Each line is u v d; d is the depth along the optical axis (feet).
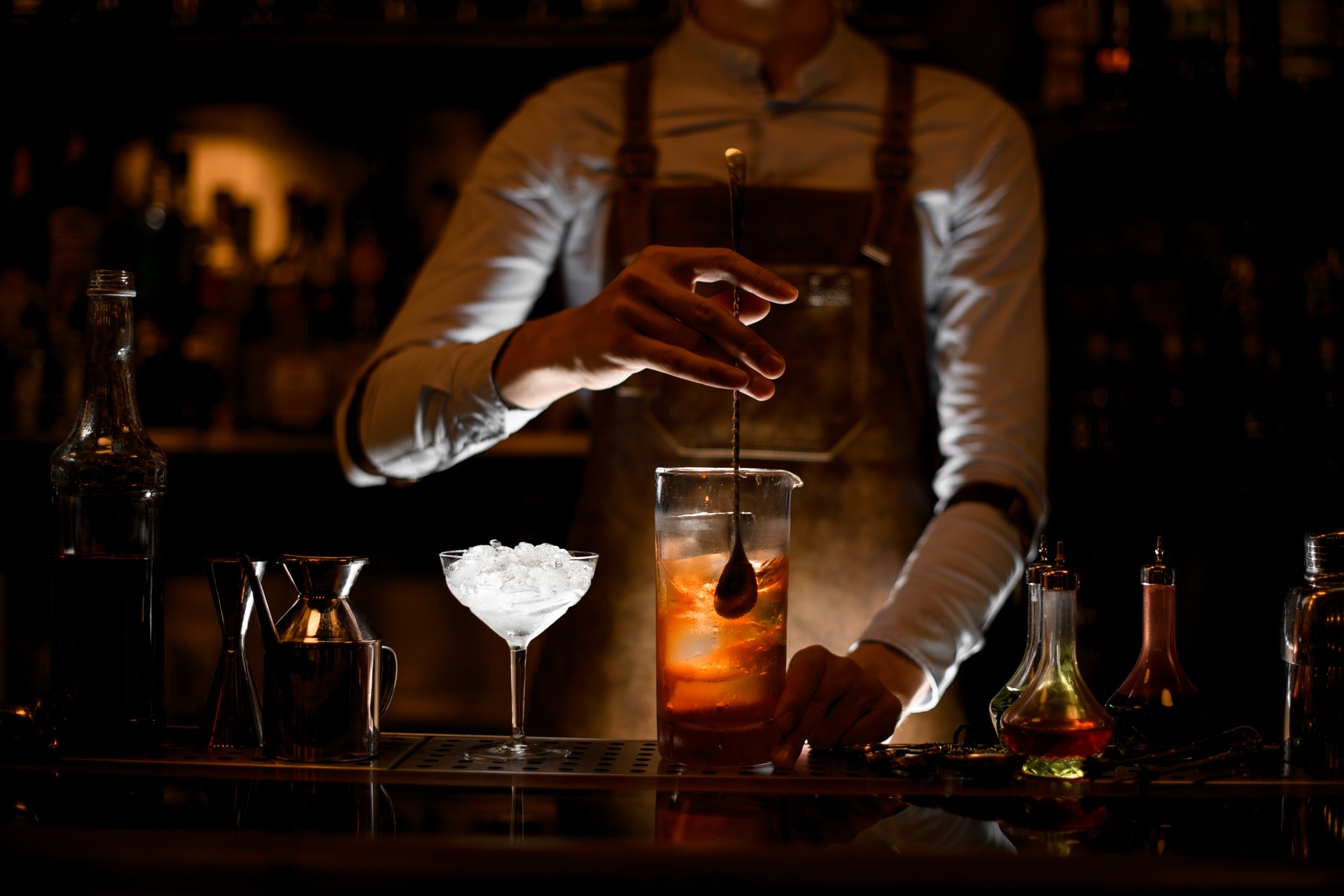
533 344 3.86
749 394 3.13
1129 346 7.20
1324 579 3.15
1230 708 6.43
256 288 7.94
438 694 8.04
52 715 3.21
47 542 8.01
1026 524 4.53
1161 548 3.28
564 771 3.00
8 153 8.08
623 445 5.20
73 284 7.59
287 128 8.42
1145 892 2.24
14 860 2.35
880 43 7.10
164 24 7.18
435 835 2.39
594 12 7.63
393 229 8.14
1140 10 7.20
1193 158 7.15
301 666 3.04
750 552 2.98
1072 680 2.94
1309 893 2.23
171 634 8.04
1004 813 2.63
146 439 3.21
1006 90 7.32
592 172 5.37
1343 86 6.77
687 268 3.29
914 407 5.24
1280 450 7.03
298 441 7.48
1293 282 7.10
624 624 5.15
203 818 2.52
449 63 7.59
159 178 7.77
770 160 5.23
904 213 5.19
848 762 3.09
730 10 5.42
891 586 5.12
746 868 2.26
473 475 8.11
